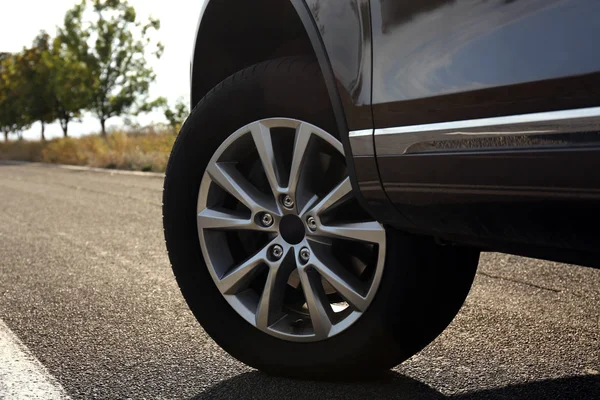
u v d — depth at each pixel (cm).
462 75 174
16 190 1264
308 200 227
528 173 162
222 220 243
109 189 1177
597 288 360
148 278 424
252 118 236
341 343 225
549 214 162
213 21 259
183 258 254
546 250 172
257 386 235
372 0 196
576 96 152
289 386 233
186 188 253
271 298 234
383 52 194
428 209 191
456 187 180
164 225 257
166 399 228
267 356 238
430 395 221
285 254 231
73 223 725
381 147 197
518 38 162
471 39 173
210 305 248
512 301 340
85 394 236
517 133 163
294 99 227
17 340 304
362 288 222
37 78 4088
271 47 277
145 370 257
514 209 169
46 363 271
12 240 620
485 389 225
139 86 4156
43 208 902
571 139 153
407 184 193
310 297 228
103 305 361
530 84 160
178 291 385
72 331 315
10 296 393
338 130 218
